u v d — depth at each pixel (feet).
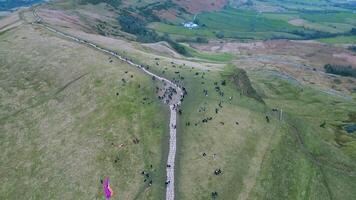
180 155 334.85
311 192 337.31
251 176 323.78
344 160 396.37
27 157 359.66
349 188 358.23
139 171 320.29
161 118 377.09
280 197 317.42
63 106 414.62
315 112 584.40
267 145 362.94
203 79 460.14
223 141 354.33
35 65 488.02
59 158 348.18
